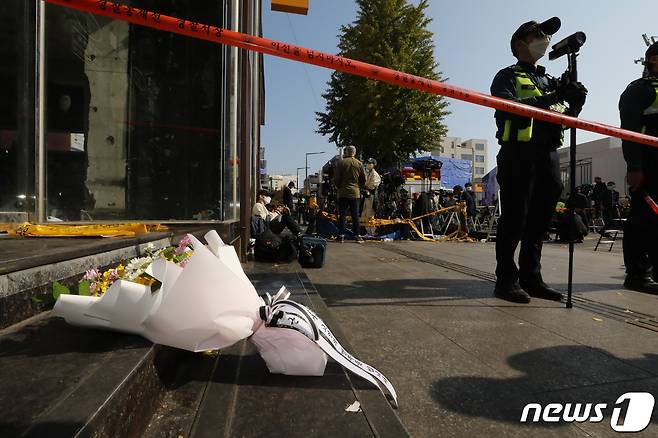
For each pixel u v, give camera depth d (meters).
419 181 19.47
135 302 1.57
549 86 3.96
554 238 14.02
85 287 1.71
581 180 27.31
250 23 5.81
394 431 1.38
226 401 1.55
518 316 3.29
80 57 4.52
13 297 1.68
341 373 1.88
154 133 4.81
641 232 4.38
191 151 4.89
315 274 5.21
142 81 4.79
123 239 2.74
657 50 4.19
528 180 3.77
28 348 1.45
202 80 4.93
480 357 2.41
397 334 2.80
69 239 2.73
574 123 3.16
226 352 2.09
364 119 23.59
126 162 4.72
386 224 12.54
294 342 1.82
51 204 4.30
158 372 1.54
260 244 5.55
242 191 5.55
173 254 1.94
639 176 4.18
